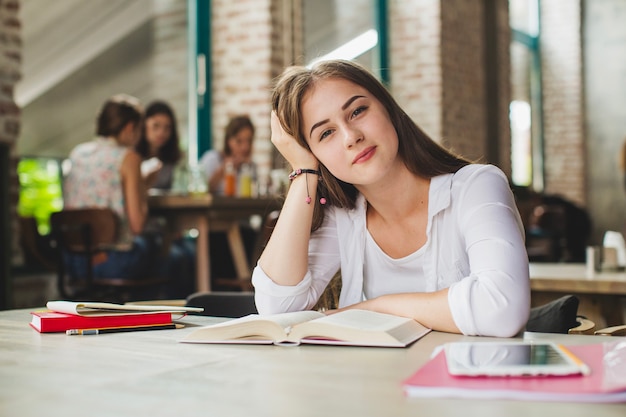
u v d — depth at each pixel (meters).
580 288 2.88
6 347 1.24
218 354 1.16
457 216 1.60
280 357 1.12
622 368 0.93
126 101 4.66
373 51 8.52
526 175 11.04
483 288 1.36
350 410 0.80
